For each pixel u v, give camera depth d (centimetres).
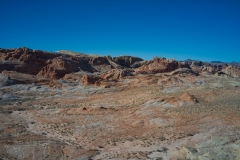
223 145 3042
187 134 4344
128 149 3916
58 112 6625
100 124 5331
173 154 3306
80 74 13488
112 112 6344
